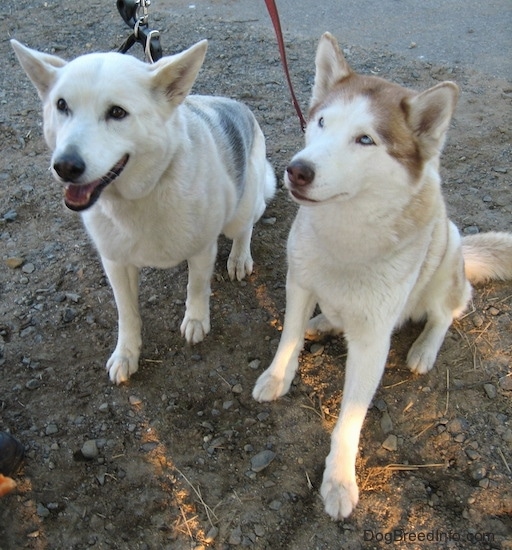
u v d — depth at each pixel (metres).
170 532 0.81
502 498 0.85
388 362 1.05
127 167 0.79
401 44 2.08
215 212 0.94
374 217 0.77
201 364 1.03
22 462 0.88
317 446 0.92
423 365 1.01
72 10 2.25
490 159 1.48
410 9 2.38
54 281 1.17
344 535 0.82
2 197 1.35
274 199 1.39
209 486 0.86
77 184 0.75
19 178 1.41
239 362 1.04
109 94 0.75
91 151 0.73
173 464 0.89
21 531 0.81
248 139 1.11
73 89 0.74
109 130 0.76
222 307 1.14
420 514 0.83
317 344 1.07
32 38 2.04
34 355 1.03
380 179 0.74
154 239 0.89
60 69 0.80
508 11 2.33
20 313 1.10
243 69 1.87
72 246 1.24
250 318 1.12
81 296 1.14
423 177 0.77
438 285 1.01
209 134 0.95
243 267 1.19
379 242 0.78
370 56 1.97
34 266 1.20
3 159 1.47
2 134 1.56
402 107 0.75
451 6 2.40
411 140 0.75
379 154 0.73
